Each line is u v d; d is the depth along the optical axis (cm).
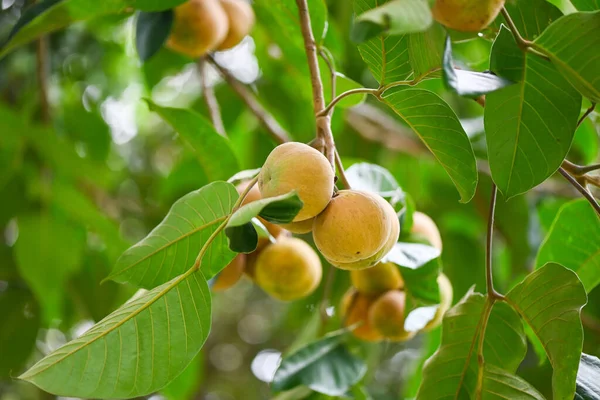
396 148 155
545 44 71
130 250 81
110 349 75
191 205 79
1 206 129
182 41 107
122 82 175
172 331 76
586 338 125
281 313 287
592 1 84
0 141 126
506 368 84
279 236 97
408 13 64
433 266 92
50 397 162
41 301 134
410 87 78
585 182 82
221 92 150
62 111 158
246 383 286
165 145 211
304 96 144
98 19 135
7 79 158
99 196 171
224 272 95
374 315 96
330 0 146
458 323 83
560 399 77
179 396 125
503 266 149
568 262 96
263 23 122
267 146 151
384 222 73
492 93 74
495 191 81
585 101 89
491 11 71
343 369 102
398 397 225
